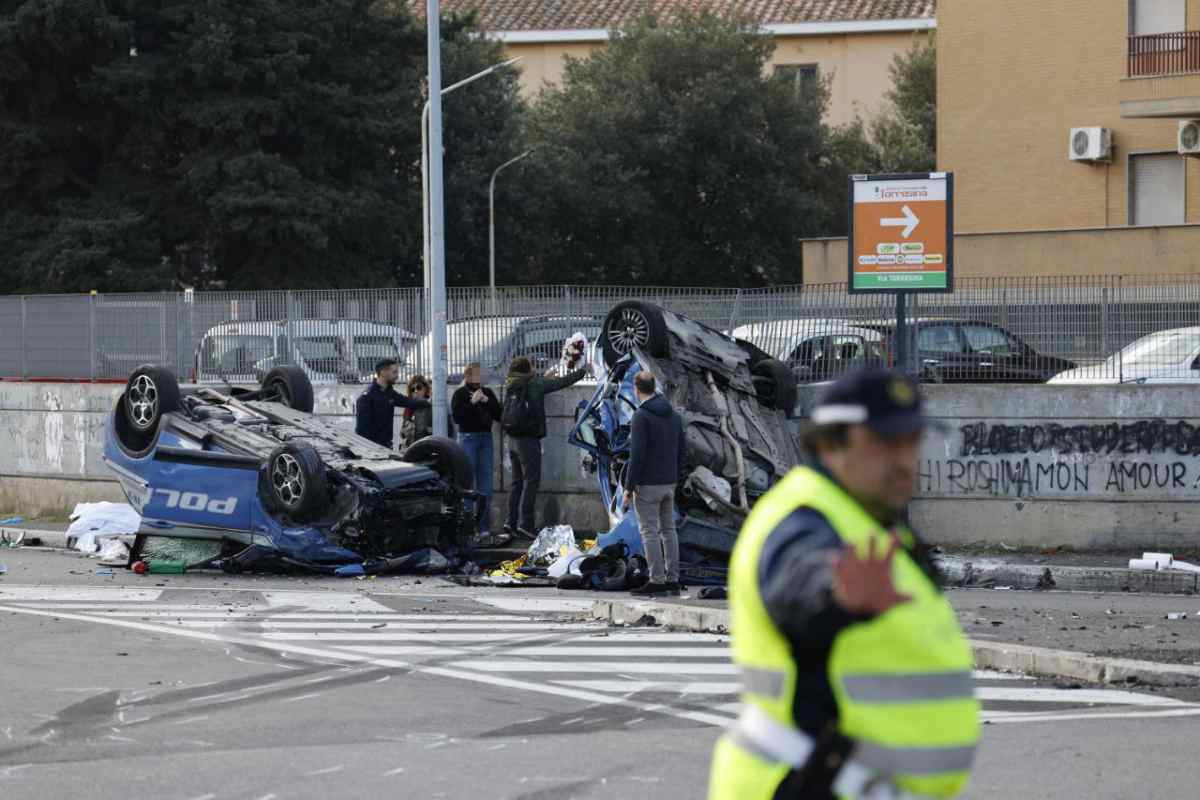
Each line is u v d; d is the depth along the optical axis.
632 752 26.02
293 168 155.75
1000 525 56.50
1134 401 55.03
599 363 54.53
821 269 117.12
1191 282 55.22
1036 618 41.09
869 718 11.23
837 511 11.37
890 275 55.19
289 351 68.50
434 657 36.00
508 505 60.84
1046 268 107.19
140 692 31.59
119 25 153.12
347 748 26.44
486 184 184.50
